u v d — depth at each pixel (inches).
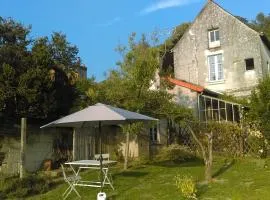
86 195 507.5
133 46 694.5
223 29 1328.7
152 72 674.8
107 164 582.6
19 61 723.4
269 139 773.9
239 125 831.1
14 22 916.6
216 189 504.1
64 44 1138.7
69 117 459.5
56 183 592.7
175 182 555.2
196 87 1069.8
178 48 1400.1
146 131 863.7
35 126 719.7
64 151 762.8
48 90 710.5
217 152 823.7
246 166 678.5
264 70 1284.4
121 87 681.6
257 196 459.5
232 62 1298.0
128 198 480.4
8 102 666.2
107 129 827.4
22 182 556.1
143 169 682.8
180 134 894.4
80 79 815.7
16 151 685.9
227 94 1208.8
